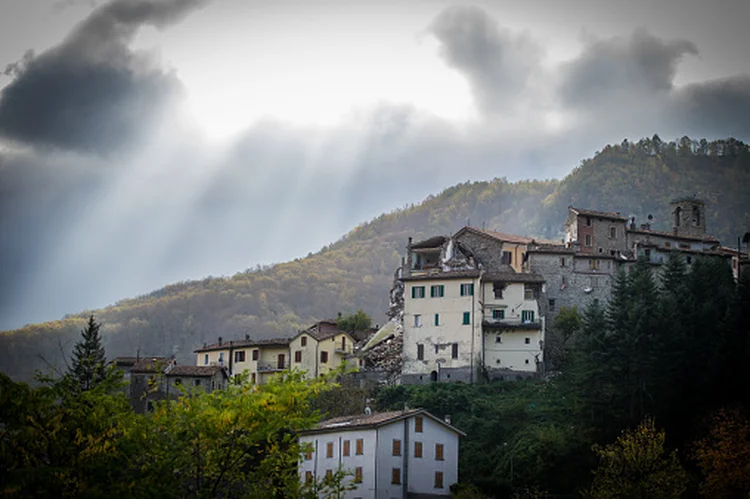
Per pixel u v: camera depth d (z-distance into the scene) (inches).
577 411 3981.3
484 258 5664.4
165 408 1915.6
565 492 3587.6
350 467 3501.5
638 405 3890.3
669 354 3907.5
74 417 1672.0
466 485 3523.6
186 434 1824.6
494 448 4042.8
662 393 3887.8
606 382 4030.5
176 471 1815.9
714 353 3865.7
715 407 3747.5
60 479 1525.6
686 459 3577.8
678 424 3809.1
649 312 4097.0
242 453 1851.6
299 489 1904.5
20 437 1546.5
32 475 1460.4
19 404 1589.6
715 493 3186.5
